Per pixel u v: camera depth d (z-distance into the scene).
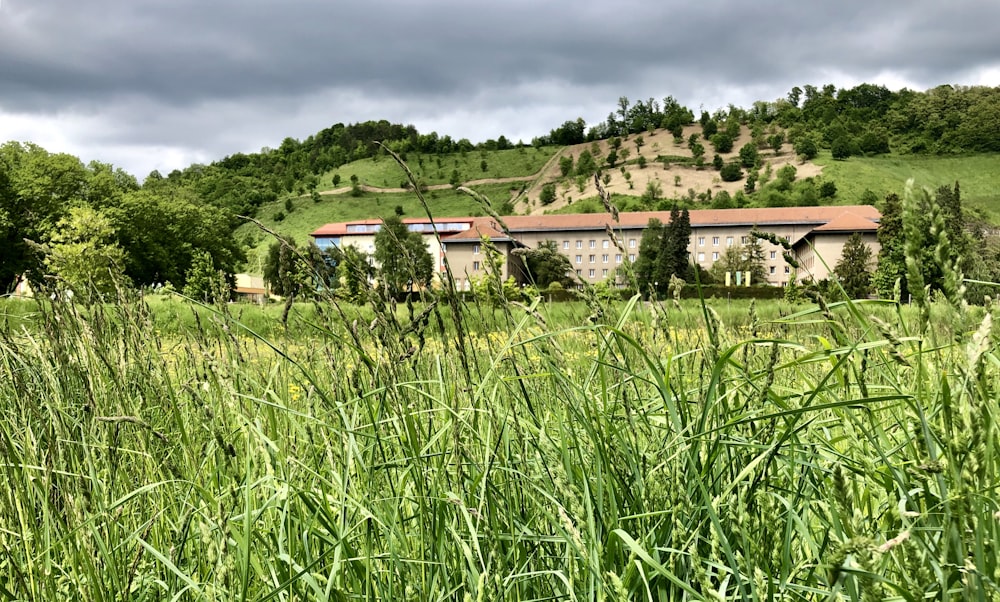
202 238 78.44
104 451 2.10
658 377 1.66
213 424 1.92
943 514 1.17
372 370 1.96
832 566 1.00
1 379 2.63
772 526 1.37
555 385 2.14
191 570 1.82
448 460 1.92
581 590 1.52
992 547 1.03
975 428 1.01
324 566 1.78
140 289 2.91
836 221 97.25
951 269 1.10
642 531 1.62
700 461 1.71
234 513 1.92
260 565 1.72
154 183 100.44
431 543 1.72
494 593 1.47
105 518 1.85
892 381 1.75
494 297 2.17
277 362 2.77
